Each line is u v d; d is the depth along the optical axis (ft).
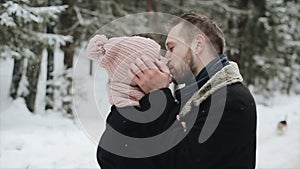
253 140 5.97
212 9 70.59
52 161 22.86
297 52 83.20
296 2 75.61
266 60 70.28
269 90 73.15
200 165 5.48
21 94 42.78
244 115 5.71
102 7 59.36
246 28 69.31
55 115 42.14
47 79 45.57
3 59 34.58
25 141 26.61
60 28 52.44
